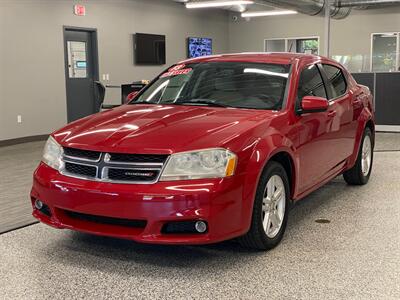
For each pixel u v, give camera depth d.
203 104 3.85
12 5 9.78
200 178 2.93
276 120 3.48
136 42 13.24
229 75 4.09
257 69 4.07
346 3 13.05
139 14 13.40
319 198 4.91
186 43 15.48
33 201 3.46
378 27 15.64
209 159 2.96
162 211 2.88
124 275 3.06
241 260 3.28
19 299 2.75
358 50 16.00
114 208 2.96
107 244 3.60
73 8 11.29
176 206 2.87
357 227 3.98
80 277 3.04
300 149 3.72
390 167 6.50
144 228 2.97
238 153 3.04
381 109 10.69
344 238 3.71
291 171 3.66
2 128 9.67
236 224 3.04
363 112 5.18
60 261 3.29
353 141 4.95
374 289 2.84
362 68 15.27
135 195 2.90
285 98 3.74
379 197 4.93
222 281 2.96
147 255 3.38
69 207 3.13
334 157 4.48
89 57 12.01
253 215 3.21
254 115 3.49
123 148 3.02
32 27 10.27
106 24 12.30
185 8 15.27
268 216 3.39
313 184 4.09
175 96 4.08
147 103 4.10
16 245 3.60
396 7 15.27
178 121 3.35
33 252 3.46
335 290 2.83
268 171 3.31
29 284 2.94
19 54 9.99
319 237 3.74
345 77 5.01
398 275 3.04
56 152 3.32
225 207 2.94
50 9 10.69
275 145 3.32
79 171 3.16
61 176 3.19
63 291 2.84
